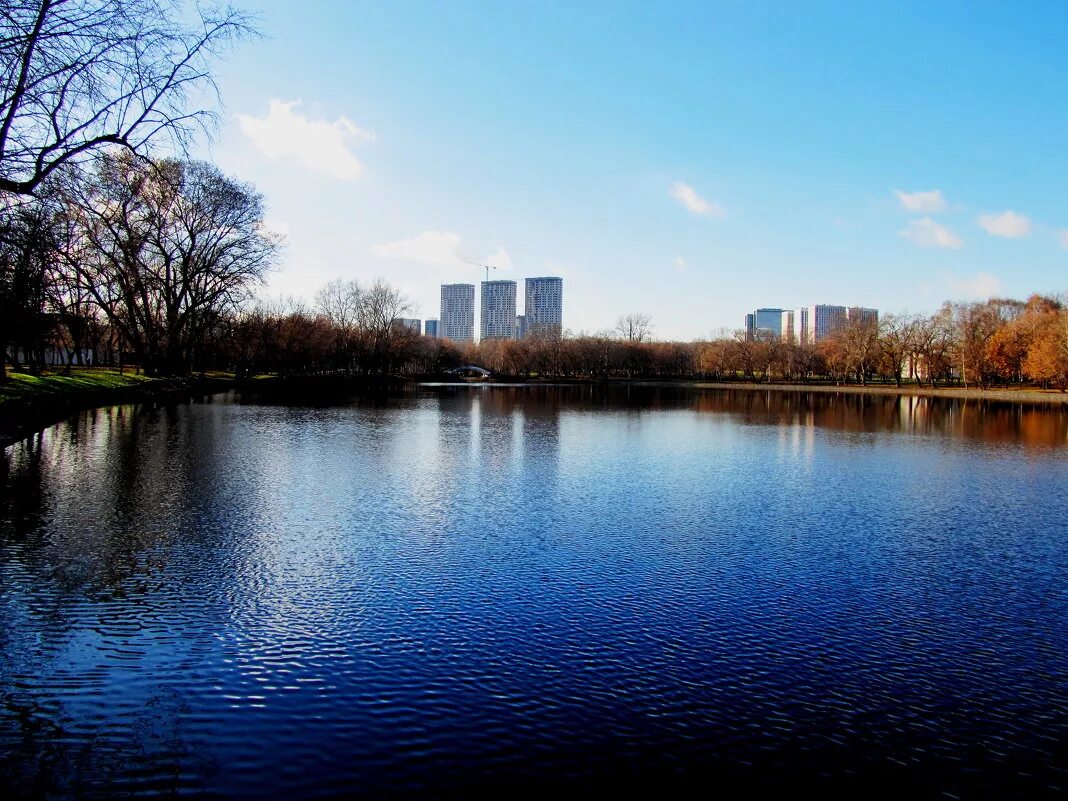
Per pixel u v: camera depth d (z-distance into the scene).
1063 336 97.69
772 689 10.48
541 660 11.13
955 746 9.14
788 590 14.77
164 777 7.93
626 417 59.09
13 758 8.16
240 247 59.84
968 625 13.11
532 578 14.98
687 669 11.01
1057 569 16.58
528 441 38.97
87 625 11.77
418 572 15.13
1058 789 8.30
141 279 55.41
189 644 11.20
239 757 8.34
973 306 120.19
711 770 8.45
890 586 15.19
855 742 9.17
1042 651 12.02
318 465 27.72
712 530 19.62
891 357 125.06
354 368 116.94
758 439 43.91
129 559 15.16
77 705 9.34
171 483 22.91
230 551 16.00
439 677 10.45
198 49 18.77
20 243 20.64
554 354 146.75
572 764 8.47
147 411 45.94
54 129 17.56
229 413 47.50
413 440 37.47
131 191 39.47
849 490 26.44
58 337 51.94
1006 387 121.38
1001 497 25.55
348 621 12.34
